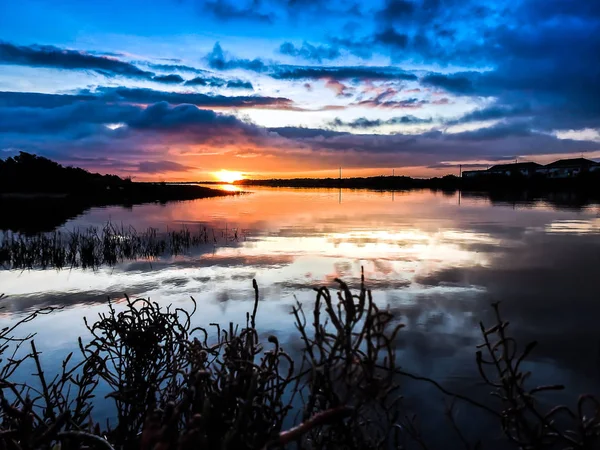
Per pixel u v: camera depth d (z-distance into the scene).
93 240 15.53
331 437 2.10
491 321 7.18
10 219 28.38
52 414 2.60
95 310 7.98
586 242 16.17
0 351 2.81
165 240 16.88
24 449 1.73
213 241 16.77
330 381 1.87
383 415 2.88
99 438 1.74
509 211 32.38
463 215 28.86
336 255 13.59
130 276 10.92
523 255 13.42
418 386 4.83
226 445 1.53
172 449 1.52
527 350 2.00
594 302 8.28
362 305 1.84
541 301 8.38
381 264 12.12
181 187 81.06
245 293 9.07
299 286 9.66
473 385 4.86
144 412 2.75
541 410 4.40
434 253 13.90
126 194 54.91
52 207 38.88
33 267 12.15
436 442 3.71
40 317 7.52
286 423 3.59
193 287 9.70
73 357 5.60
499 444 3.64
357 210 34.56
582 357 5.69
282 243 16.20
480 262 12.32
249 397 1.63
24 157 53.81
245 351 2.06
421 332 6.66
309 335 6.34
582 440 1.93
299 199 56.53
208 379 1.94
